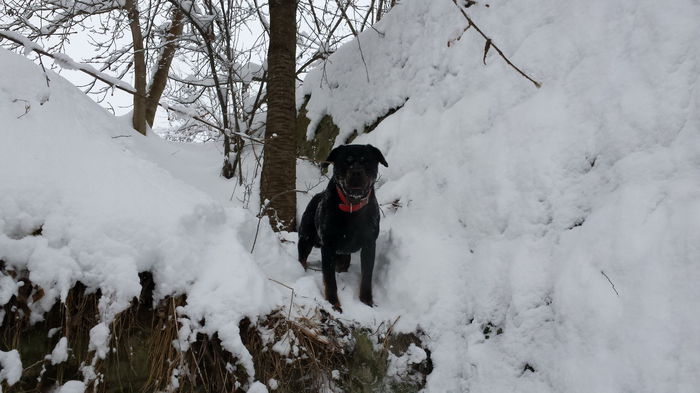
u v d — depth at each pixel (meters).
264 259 2.40
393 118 3.46
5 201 1.72
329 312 2.29
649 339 1.49
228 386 1.89
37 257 1.73
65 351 1.73
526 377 1.85
